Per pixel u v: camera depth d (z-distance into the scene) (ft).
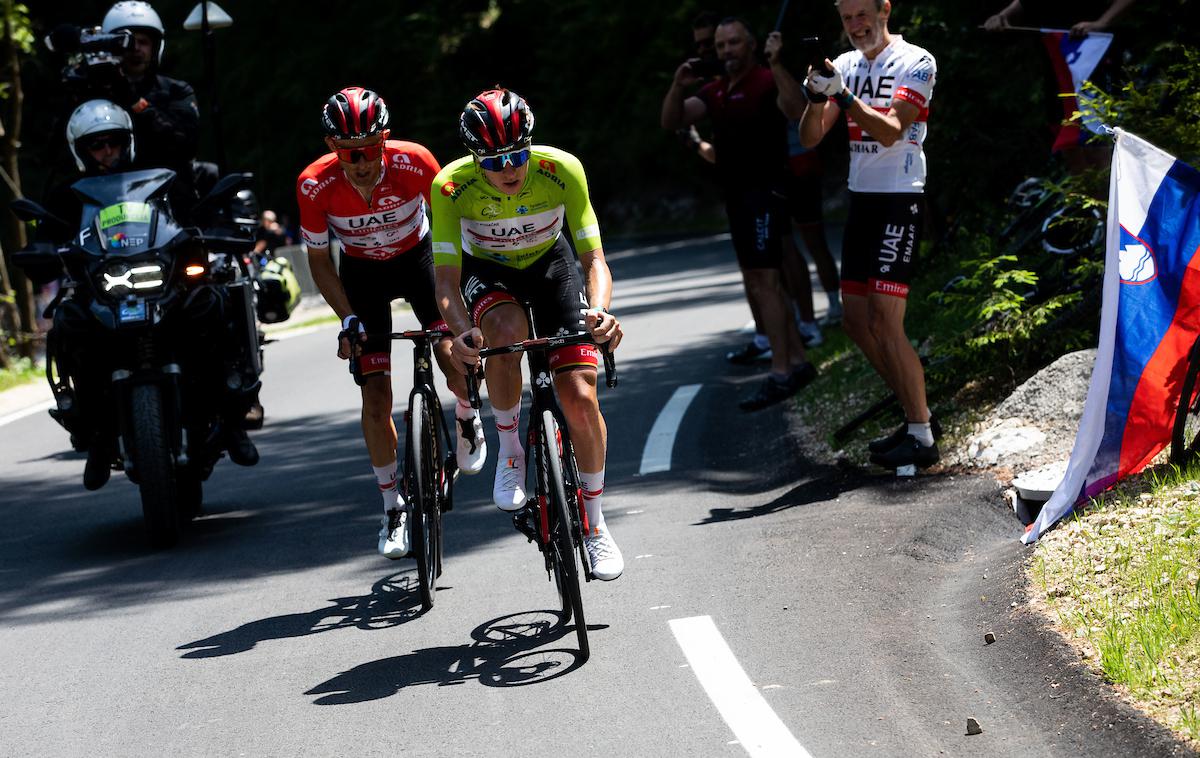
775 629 24.26
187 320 35.47
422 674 23.81
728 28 47.09
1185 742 17.49
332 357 75.15
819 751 19.01
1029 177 52.70
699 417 45.96
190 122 43.70
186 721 22.49
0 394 75.05
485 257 27.53
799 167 58.70
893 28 54.65
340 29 216.74
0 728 22.82
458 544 32.83
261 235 79.46
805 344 56.65
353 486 41.24
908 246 33.63
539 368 25.89
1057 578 24.06
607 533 26.55
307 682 23.93
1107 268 27.68
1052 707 19.54
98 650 26.89
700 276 111.65
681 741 19.80
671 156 215.10
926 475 33.50
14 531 38.93
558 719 21.11
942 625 23.70
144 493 34.17
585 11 210.38
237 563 32.96
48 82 199.31
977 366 38.37
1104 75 39.01
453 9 219.82
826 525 30.48
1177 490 26.00
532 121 24.49
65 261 34.99
